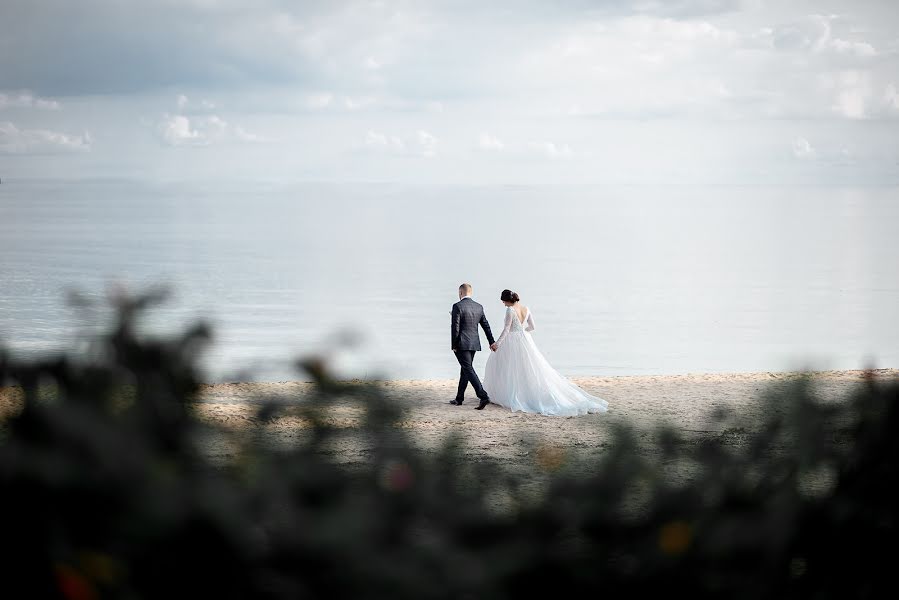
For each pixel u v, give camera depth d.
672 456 3.05
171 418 2.40
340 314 86.31
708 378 22.62
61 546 2.06
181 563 2.11
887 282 122.88
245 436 2.43
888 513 2.94
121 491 2.10
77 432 2.13
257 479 2.32
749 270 145.00
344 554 2.24
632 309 93.00
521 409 18.53
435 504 2.54
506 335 19.17
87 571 2.04
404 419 2.59
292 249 197.38
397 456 2.56
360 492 2.45
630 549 2.65
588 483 2.78
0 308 84.94
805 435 3.09
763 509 2.85
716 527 2.72
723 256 178.50
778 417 3.18
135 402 2.40
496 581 2.43
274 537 2.23
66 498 2.07
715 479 2.89
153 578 2.10
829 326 79.31
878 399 3.24
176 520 2.09
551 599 2.55
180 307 85.44
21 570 2.05
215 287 114.12
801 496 2.94
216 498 2.16
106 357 2.38
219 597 2.14
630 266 153.62
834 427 3.20
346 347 2.54
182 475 2.25
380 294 106.81
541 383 18.67
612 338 71.88
